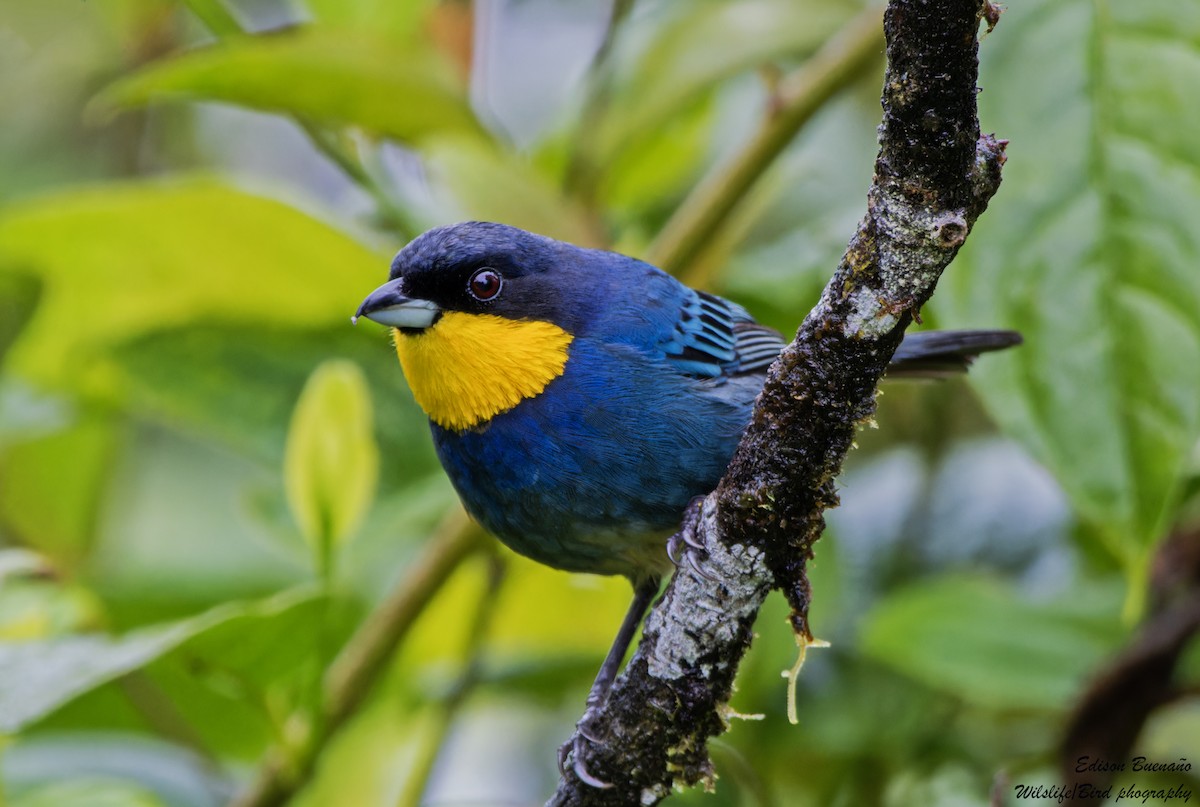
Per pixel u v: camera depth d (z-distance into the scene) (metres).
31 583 9.53
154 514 14.68
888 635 10.25
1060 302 8.44
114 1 14.33
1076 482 8.16
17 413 12.20
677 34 10.66
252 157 16.69
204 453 15.07
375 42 10.19
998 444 12.63
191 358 11.29
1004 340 10.08
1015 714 11.84
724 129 13.95
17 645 8.01
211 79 10.07
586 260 9.65
